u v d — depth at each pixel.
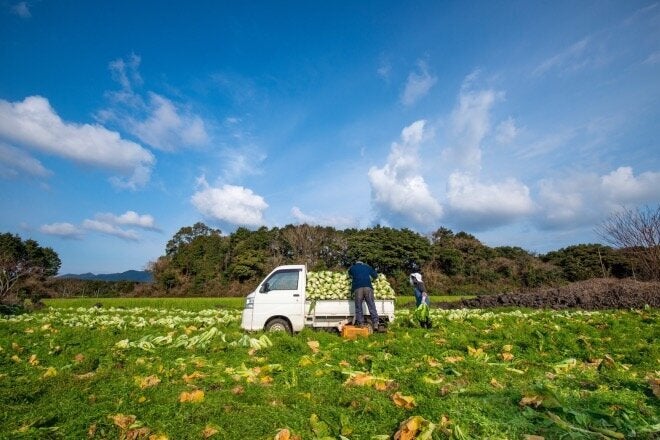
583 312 16.34
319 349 8.39
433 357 7.47
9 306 23.22
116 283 66.44
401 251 57.94
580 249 63.00
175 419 4.54
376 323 10.70
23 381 6.29
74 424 4.44
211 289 62.81
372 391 5.43
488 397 5.05
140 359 7.45
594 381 6.02
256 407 4.89
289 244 64.94
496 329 10.84
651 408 4.85
